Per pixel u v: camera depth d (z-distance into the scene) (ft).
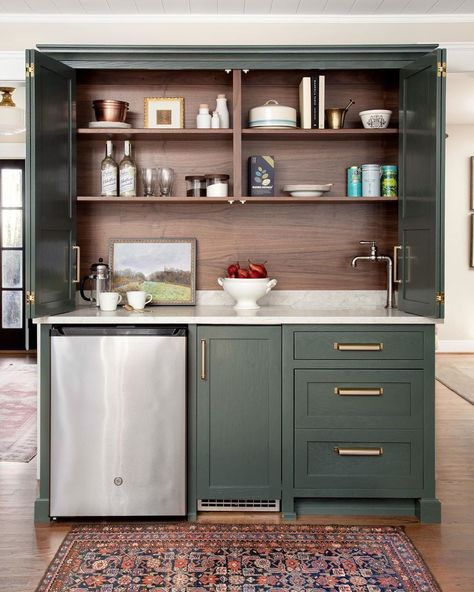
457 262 26.99
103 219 12.11
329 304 12.16
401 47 10.89
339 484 10.30
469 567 8.59
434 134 9.92
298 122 11.97
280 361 10.23
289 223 12.16
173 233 12.17
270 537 9.52
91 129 11.12
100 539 9.41
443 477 12.14
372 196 11.50
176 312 10.94
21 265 28.04
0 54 11.85
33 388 20.58
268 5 11.57
